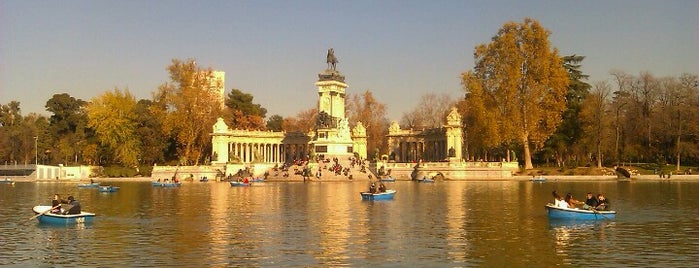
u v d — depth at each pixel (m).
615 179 110.56
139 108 153.50
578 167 124.56
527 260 30.39
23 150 171.50
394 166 130.50
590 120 125.62
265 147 165.12
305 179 116.06
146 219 48.28
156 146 149.25
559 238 36.88
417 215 49.72
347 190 86.38
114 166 151.12
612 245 34.41
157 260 31.00
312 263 30.02
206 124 148.12
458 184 102.25
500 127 118.94
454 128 137.25
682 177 110.88
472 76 125.12
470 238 37.19
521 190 81.69
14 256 32.38
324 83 149.25
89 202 66.69
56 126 175.50
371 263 29.95
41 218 45.72
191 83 144.38
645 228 40.91
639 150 130.12
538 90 118.12
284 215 50.59
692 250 32.81
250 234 39.50
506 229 40.84
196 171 133.25
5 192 90.06
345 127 143.12
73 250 33.97
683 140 126.06
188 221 46.75
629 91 136.38
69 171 146.88
